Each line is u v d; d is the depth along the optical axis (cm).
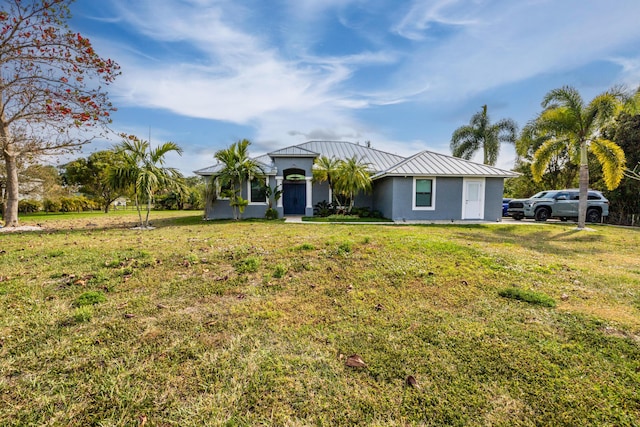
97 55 1056
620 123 1698
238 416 193
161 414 195
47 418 190
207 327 311
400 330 307
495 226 1277
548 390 218
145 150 1203
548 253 684
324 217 1575
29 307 355
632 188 1642
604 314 342
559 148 1273
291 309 357
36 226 1243
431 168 1482
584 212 1192
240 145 1463
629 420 190
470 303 376
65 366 243
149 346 274
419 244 684
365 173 1543
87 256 595
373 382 228
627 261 624
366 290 419
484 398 210
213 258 576
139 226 1235
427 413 197
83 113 1061
